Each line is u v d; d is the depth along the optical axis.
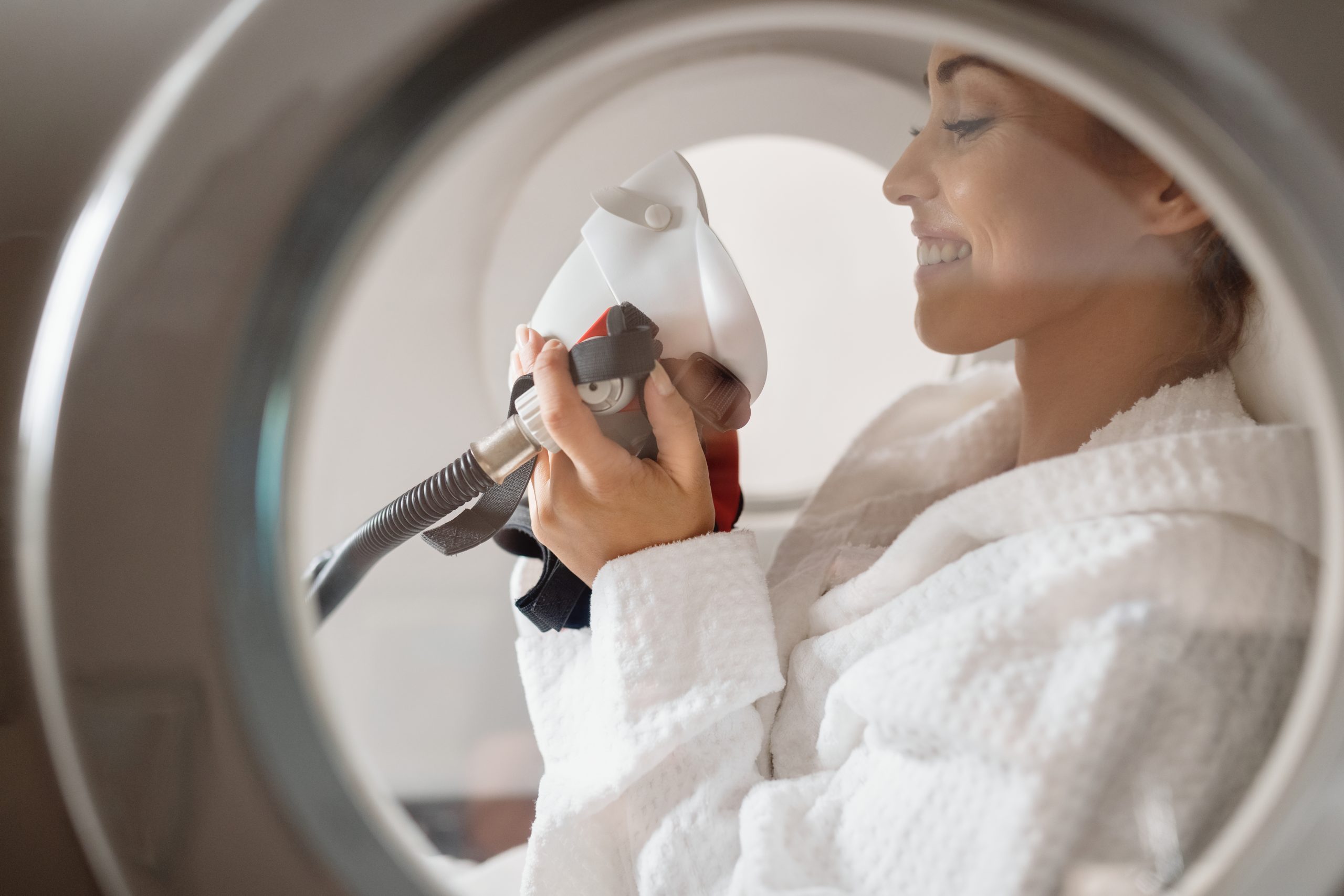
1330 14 0.34
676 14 0.35
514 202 0.62
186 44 0.38
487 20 0.34
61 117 0.39
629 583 0.58
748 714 0.61
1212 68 0.34
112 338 0.36
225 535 0.36
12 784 0.39
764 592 0.60
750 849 0.51
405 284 0.61
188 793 0.36
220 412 0.35
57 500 0.36
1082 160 0.55
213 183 0.35
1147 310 0.59
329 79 0.35
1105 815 0.45
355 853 0.38
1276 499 0.48
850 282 0.87
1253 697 0.46
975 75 0.55
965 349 0.67
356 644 0.75
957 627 0.50
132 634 0.36
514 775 0.82
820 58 0.59
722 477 0.66
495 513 0.59
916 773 0.49
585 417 0.53
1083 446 0.62
